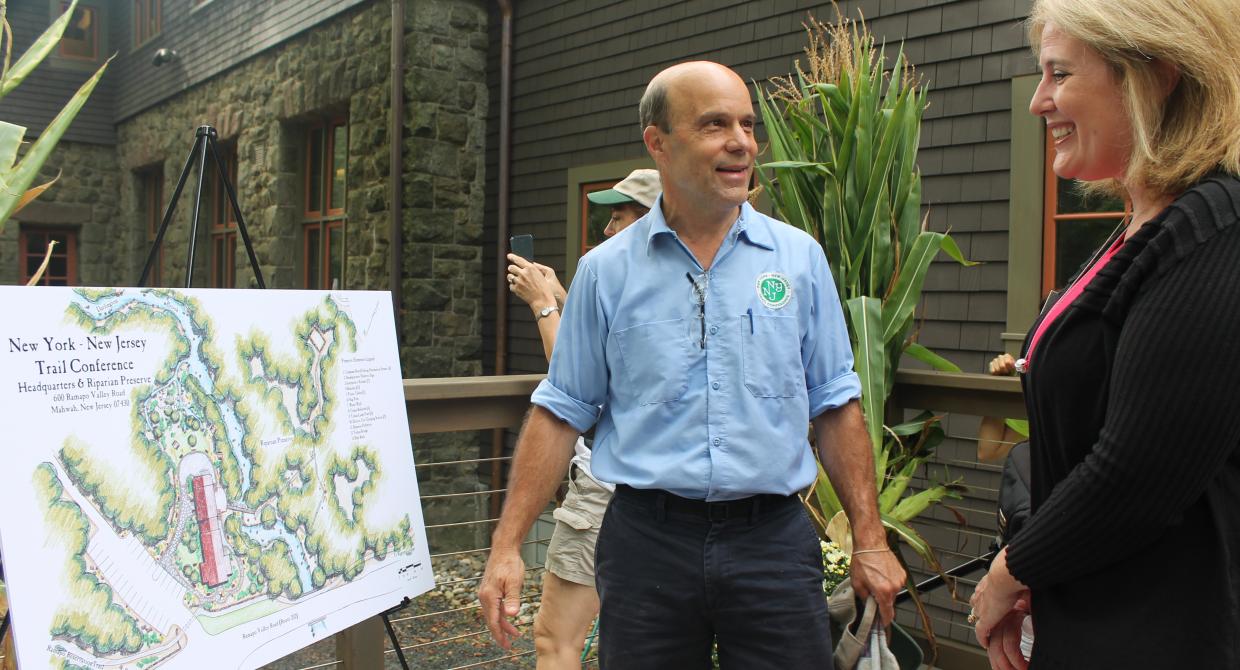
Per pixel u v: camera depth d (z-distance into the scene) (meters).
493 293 7.03
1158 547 1.02
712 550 1.56
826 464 1.72
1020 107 4.04
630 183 2.32
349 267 7.33
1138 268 1.01
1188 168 1.03
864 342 2.73
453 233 6.93
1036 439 1.19
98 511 1.44
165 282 10.85
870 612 1.61
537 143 6.77
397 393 2.08
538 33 6.75
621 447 1.64
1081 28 1.08
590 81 6.34
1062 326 1.10
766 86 5.18
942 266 4.34
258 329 1.77
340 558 1.84
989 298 4.18
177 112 10.58
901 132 3.03
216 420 1.65
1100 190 1.43
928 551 2.50
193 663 1.52
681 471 1.55
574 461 2.25
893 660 1.61
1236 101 1.00
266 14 8.50
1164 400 0.95
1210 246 0.96
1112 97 1.09
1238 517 0.99
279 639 1.67
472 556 6.07
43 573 1.36
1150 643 1.01
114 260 12.52
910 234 3.01
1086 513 1.01
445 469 6.86
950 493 2.96
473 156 7.04
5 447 1.35
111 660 1.42
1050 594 1.12
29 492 1.37
